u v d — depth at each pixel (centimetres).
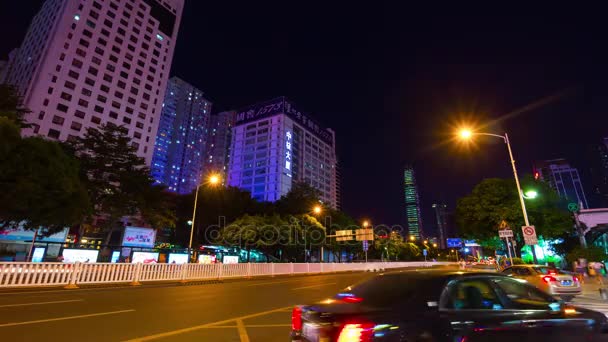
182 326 746
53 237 3117
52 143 1889
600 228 3316
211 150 18962
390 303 398
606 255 2291
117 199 3247
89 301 1102
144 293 1386
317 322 366
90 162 3195
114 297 1227
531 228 1605
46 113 7375
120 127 3494
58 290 1422
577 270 2148
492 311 404
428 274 452
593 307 1012
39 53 8156
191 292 1452
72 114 7769
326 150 17875
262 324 782
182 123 16150
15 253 2923
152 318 830
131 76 9075
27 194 1638
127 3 9356
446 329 363
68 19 8050
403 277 464
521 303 441
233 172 15100
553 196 3047
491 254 7388
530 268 1295
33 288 1432
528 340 393
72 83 7888
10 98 2620
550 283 1179
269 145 14475
